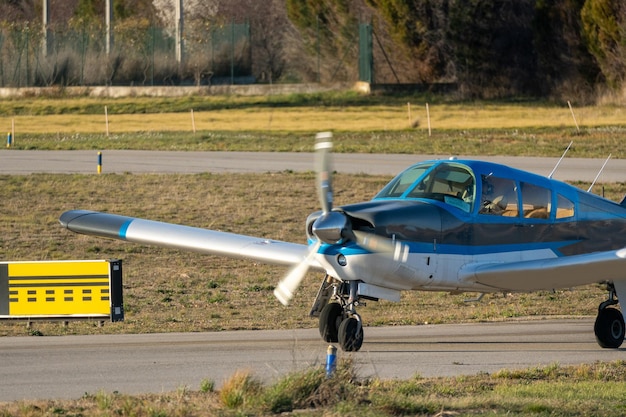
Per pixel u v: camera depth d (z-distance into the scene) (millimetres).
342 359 36125
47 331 55219
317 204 107312
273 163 131875
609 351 46812
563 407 31438
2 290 58281
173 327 56031
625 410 31375
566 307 63531
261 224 99312
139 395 34156
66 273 57781
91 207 105812
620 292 46688
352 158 135000
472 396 33656
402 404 30812
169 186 114938
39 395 35375
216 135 159625
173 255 88312
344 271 42812
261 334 52688
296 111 199500
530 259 47188
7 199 108688
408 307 64750
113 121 186125
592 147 139625
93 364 42219
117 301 57625
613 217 51156
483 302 66688
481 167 46125
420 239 43125
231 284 76562
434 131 163250
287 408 31078
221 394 32312
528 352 45906
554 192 48375
